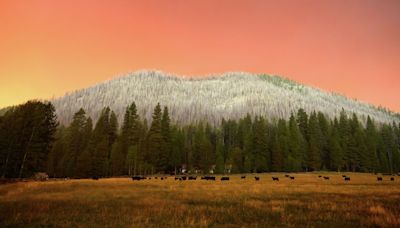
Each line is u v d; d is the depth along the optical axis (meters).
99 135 76.38
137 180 45.91
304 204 19.03
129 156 74.62
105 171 71.31
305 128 98.69
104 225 12.63
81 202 19.34
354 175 68.94
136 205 18.47
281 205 18.72
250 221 13.98
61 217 14.26
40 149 46.19
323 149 94.31
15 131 44.75
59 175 72.31
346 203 19.58
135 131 82.19
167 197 22.77
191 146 97.19
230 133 116.75
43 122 46.94
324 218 14.47
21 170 43.03
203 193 25.94
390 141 102.50
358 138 91.69
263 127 90.94
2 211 15.69
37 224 12.69
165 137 83.38
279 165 86.19
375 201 20.70
